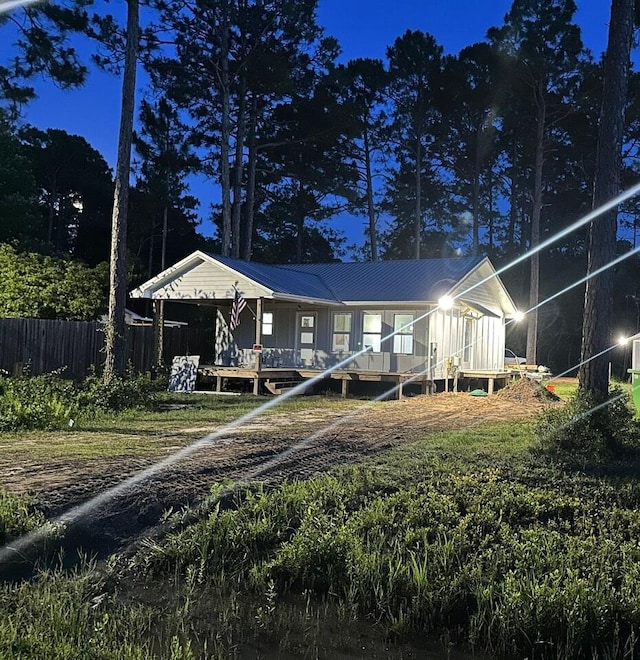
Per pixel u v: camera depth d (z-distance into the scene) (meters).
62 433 9.38
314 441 9.32
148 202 38.25
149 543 5.00
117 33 15.65
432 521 5.36
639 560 4.59
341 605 4.13
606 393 9.38
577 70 30.30
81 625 3.59
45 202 47.38
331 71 32.31
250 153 32.81
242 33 28.16
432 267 21.94
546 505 5.90
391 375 17.56
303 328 20.91
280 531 5.16
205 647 3.57
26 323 16.08
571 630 3.67
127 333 19.27
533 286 30.69
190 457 7.68
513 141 39.44
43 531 4.87
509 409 14.45
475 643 3.74
